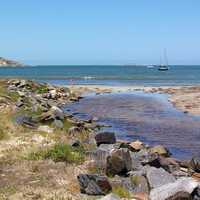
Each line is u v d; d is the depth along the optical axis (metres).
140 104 51.06
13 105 36.88
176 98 56.31
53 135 24.33
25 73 174.75
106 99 58.31
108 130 31.70
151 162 17.97
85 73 172.62
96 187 14.34
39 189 14.61
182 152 24.27
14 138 22.88
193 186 12.76
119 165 16.61
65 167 17.52
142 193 14.75
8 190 14.52
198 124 34.81
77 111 44.06
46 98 54.69
